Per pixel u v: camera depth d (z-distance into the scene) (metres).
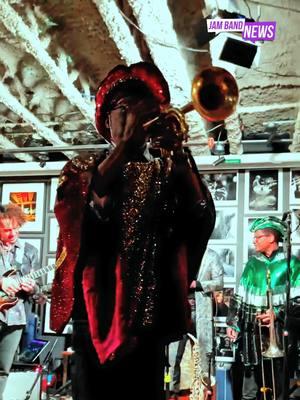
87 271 1.12
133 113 1.10
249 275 4.31
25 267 4.89
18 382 4.36
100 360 1.07
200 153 5.92
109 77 1.20
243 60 3.55
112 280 1.12
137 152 1.17
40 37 3.99
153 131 1.11
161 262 1.16
